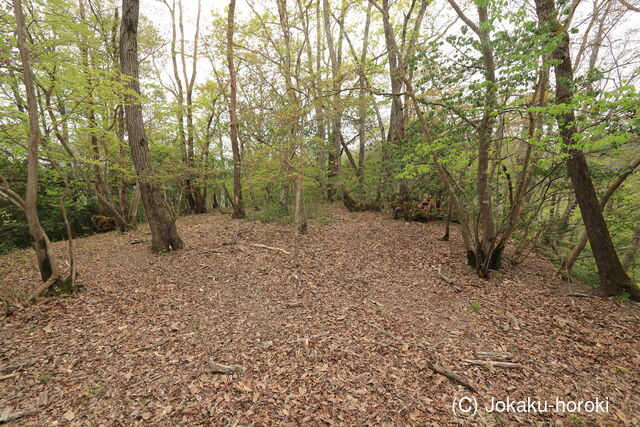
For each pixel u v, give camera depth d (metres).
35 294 4.93
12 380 3.25
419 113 5.98
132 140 7.27
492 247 6.07
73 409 2.91
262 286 5.85
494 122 5.12
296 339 4.11
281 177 9.45
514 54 4.03
